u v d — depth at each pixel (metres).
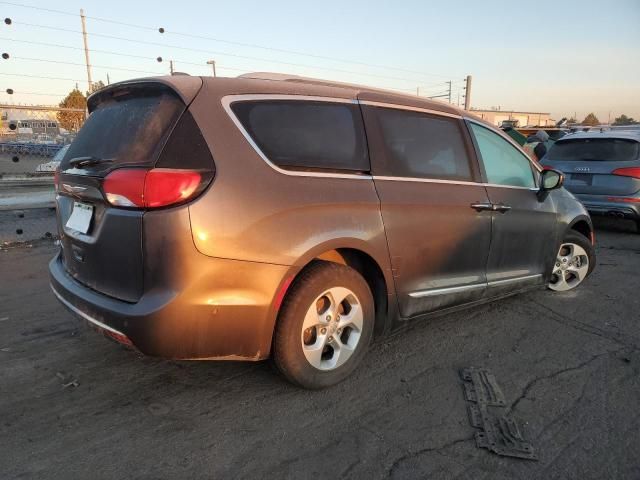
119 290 2.68
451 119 3.85
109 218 2.65
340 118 3.17
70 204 3.15
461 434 2.74
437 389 3.21
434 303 3.62
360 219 3.07
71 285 2.99
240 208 2.60
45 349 3.69
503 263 4.16
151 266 2.50
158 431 2.70
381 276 3.26
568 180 8.61
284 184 2.79
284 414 2.88
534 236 4.42
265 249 2.67
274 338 2.88
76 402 2.97
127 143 2.73
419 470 2.44
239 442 2.62
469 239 3.78
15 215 7.66
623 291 5.36
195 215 2.48
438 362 3.60
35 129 24.83
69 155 3.26
